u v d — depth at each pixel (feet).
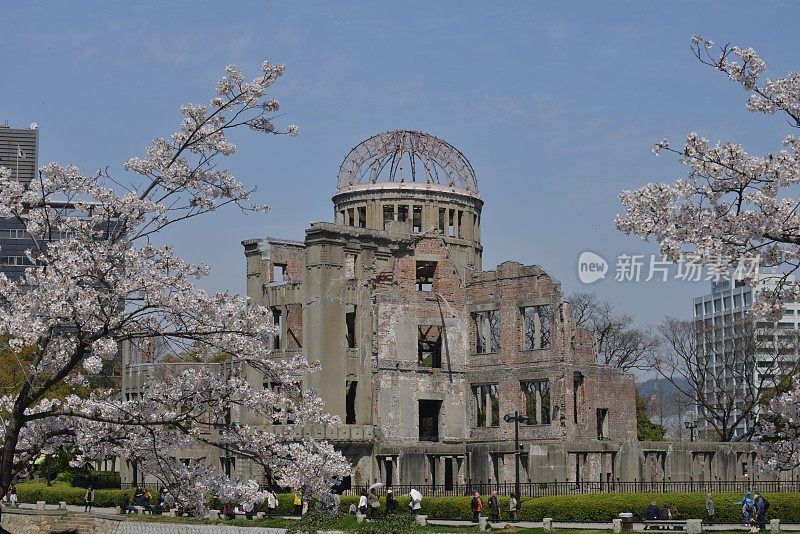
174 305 109.29
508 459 284.20
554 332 293.23
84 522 208.33
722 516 208.44
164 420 112.88
